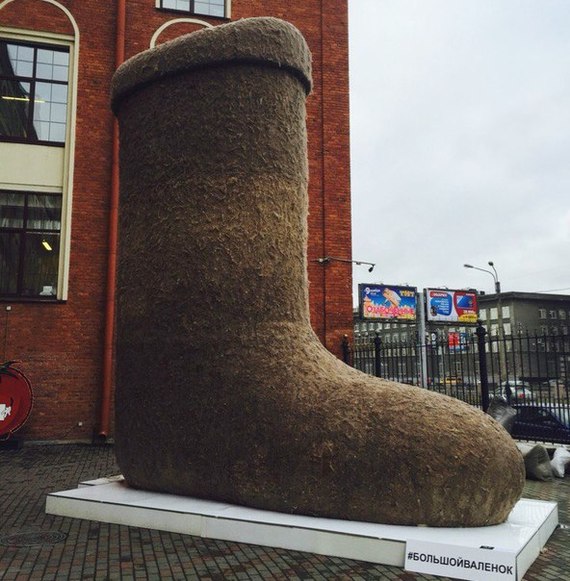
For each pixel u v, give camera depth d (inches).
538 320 2091.5
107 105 426.9
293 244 201.8
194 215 197.6
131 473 201.6
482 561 138.9
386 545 148.9
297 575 140.5
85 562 148.6
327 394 175.0
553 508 187.2
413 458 158.1
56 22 426.6
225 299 191.2
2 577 138.5
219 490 182.4
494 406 330.6
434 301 775.1
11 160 414.0
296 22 467.2
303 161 213.8
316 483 166.4
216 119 201.0
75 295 402.3
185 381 190.2
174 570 143.4
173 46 207.2
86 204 413.7
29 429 383.6
